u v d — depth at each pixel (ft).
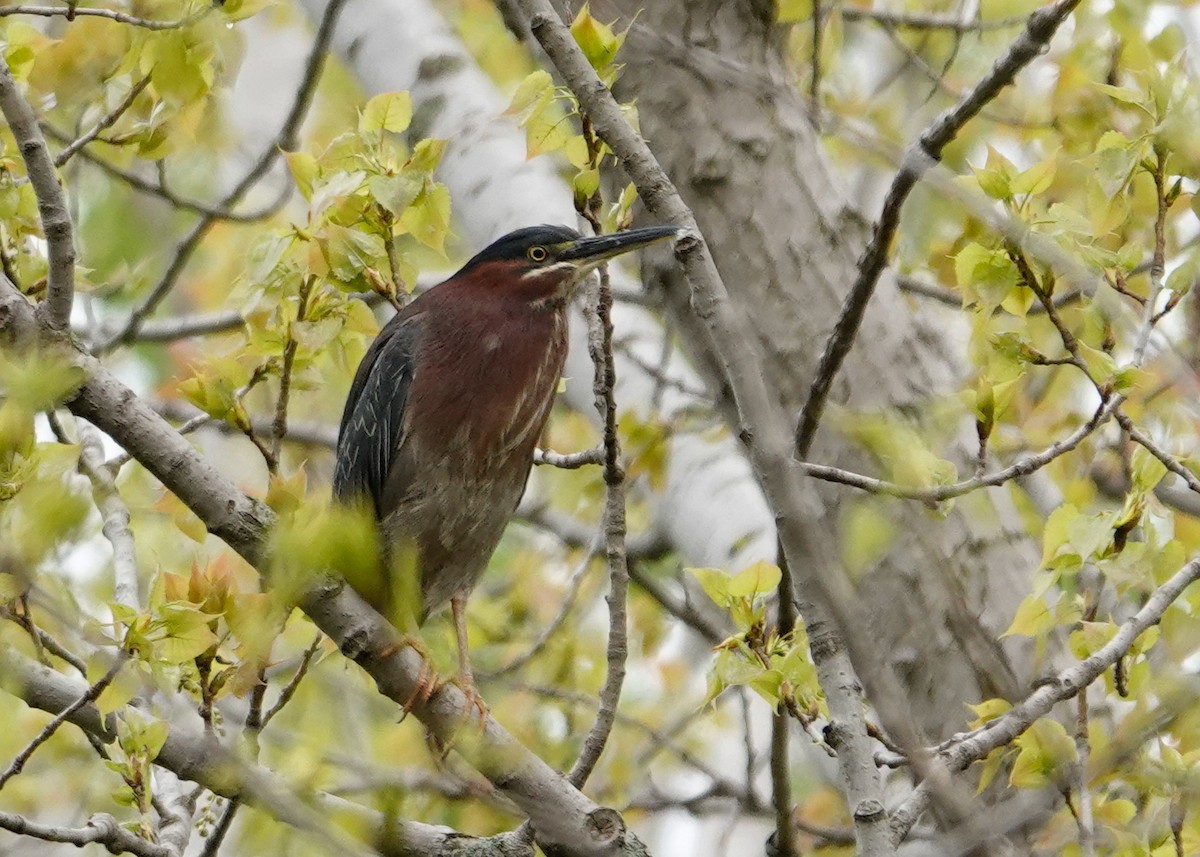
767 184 34.06
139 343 46.01
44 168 23.45
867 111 43.86
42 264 29.53
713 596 26.66
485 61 51.85
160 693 28.12
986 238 27.86
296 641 31.19
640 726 42.80
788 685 25.89
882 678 21.44
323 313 28.37
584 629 48.55
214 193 52.75
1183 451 32.09
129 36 31.42
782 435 23.63
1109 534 26.68
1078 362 26.81
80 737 34.24
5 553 20.85
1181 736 27.04
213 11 30.09
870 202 41.19
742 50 35.06
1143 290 36.09
